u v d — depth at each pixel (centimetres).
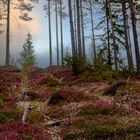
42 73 3625
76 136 1112
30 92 1936
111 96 1905
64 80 3077
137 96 1752
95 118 1327
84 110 1455
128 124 1167
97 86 2359
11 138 1013
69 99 1750
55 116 1445
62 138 1121
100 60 2884
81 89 2356
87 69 3016
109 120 1265
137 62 3181
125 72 2931
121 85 1984
